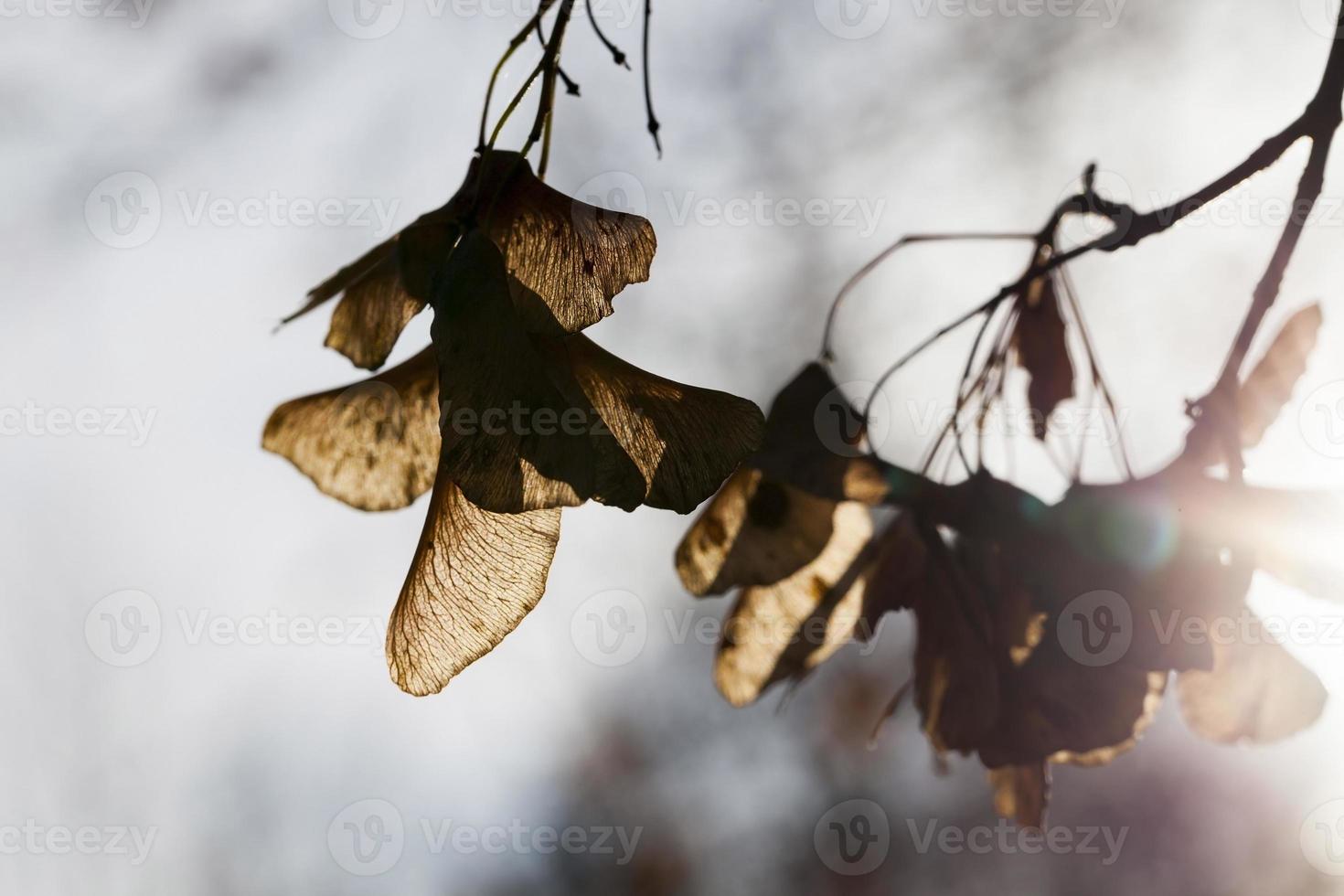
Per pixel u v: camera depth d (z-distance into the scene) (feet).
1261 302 1.13
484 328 0.93
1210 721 1.21
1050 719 1.14
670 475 0.94
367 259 1.02
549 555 0.95
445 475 0.96
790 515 1.18
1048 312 1.27
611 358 0.97
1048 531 1.15
